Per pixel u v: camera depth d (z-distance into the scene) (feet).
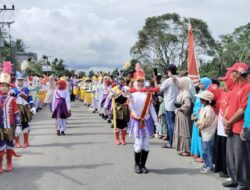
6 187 22.40
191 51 36.06
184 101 30.48
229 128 21.43
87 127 47.50
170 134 33.94
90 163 28.07
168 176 24.67
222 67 193.57
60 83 40.83
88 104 81.05
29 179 24.02
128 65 38.81
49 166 27.22
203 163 27.17
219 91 25.80
